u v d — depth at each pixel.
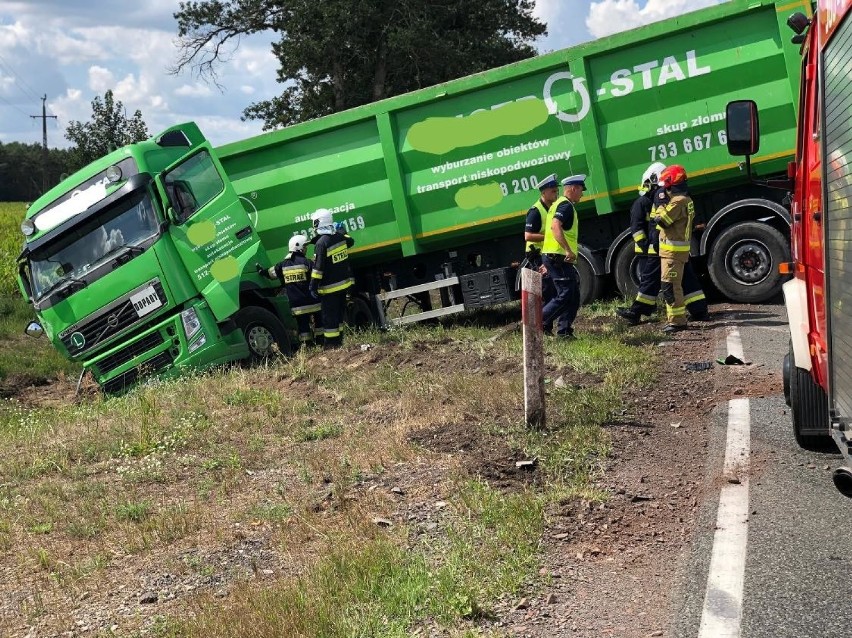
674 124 11.55
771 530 4.79
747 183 11.69
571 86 11.91
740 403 7.21
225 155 13.66
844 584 4.11
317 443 7.51
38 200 12.45
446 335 11.55
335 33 32.41
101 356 12.07
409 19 32.91
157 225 11.73
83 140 24.27
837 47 4.34
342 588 4.47
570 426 6.89
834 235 4.48
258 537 5.48
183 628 4.20
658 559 4.68
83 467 7.54
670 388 7.93
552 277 10.15
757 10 10.95
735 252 11.45
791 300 5.77
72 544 5.75
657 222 10.21
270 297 13.12
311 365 10.79
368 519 5.42
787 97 11.02
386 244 13.27
